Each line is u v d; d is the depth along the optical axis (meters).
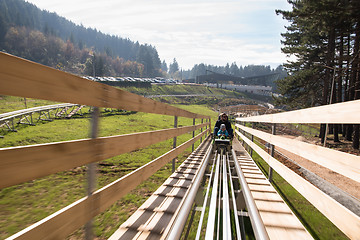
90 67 123.56
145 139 2.75
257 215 2.19
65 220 1.37
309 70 22.08
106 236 2.70
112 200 1.94
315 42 24.36
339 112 1.98
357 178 1.67
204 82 141.00
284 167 3.26
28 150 1.12
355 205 5.08
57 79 1.28
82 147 1.52
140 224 2.38
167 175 5.61
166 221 2.46
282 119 3.74
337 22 15.06
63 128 11.91
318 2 13.95
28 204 3.27
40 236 1.17
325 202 2.01
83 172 5.02
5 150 1.01
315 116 2.49
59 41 180.75
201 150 8.27
